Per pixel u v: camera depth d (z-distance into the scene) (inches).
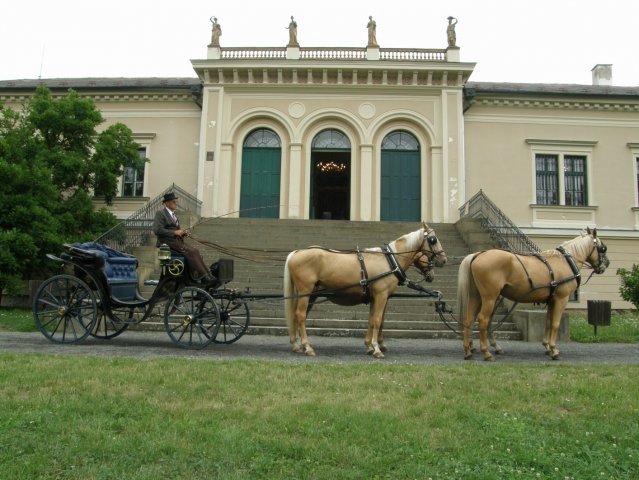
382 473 138.6
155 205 707.4
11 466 137.3
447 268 587.2
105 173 677.3
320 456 146.7
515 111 880.3
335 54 877.8
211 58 865.5
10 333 414.0
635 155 872.9
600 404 204.2
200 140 855.7
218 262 346.0
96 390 207.6
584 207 852.6
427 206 854.5
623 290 588.1
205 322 359.3
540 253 340.8
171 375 236.2
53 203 611.2
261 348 350.9
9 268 552.7
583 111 880.9
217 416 178.5
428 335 431.5
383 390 221.9
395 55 880.9
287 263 337.4
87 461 142.4
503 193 863.7
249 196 863.7
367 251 339.3
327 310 479.5
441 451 154.9
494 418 183.2
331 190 1092.5
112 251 371.6
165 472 136.3
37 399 193.0
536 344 406.3
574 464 148.1
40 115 644.7
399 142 878.4
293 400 201.8
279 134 872.9
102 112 893.2
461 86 858.8
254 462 141.9
